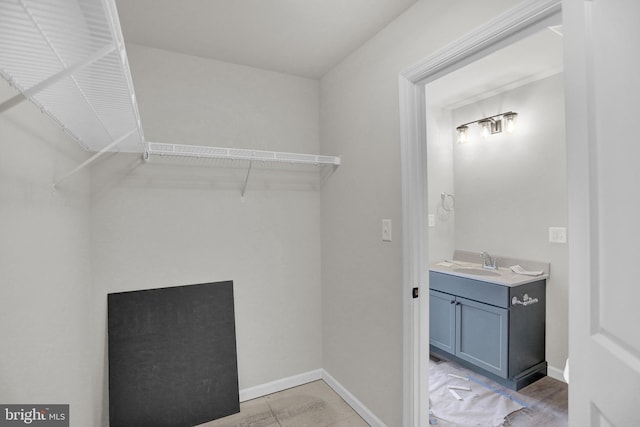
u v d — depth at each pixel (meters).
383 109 1.82
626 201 0.69
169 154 1.74
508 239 2.86
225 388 2.10
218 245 2.19
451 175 3.32
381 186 1.85
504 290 2.36
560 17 1.07
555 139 2.54
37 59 0.75
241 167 2.25
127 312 1.92
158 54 2.01
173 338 2.02
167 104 2.03
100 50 0.70
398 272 1.74
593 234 0.78
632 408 0.67
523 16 1.13
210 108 2.15
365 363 2.02
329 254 2.41
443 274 2.83
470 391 2.37
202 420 2.00
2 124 0.80
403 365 1.70
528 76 2.61
